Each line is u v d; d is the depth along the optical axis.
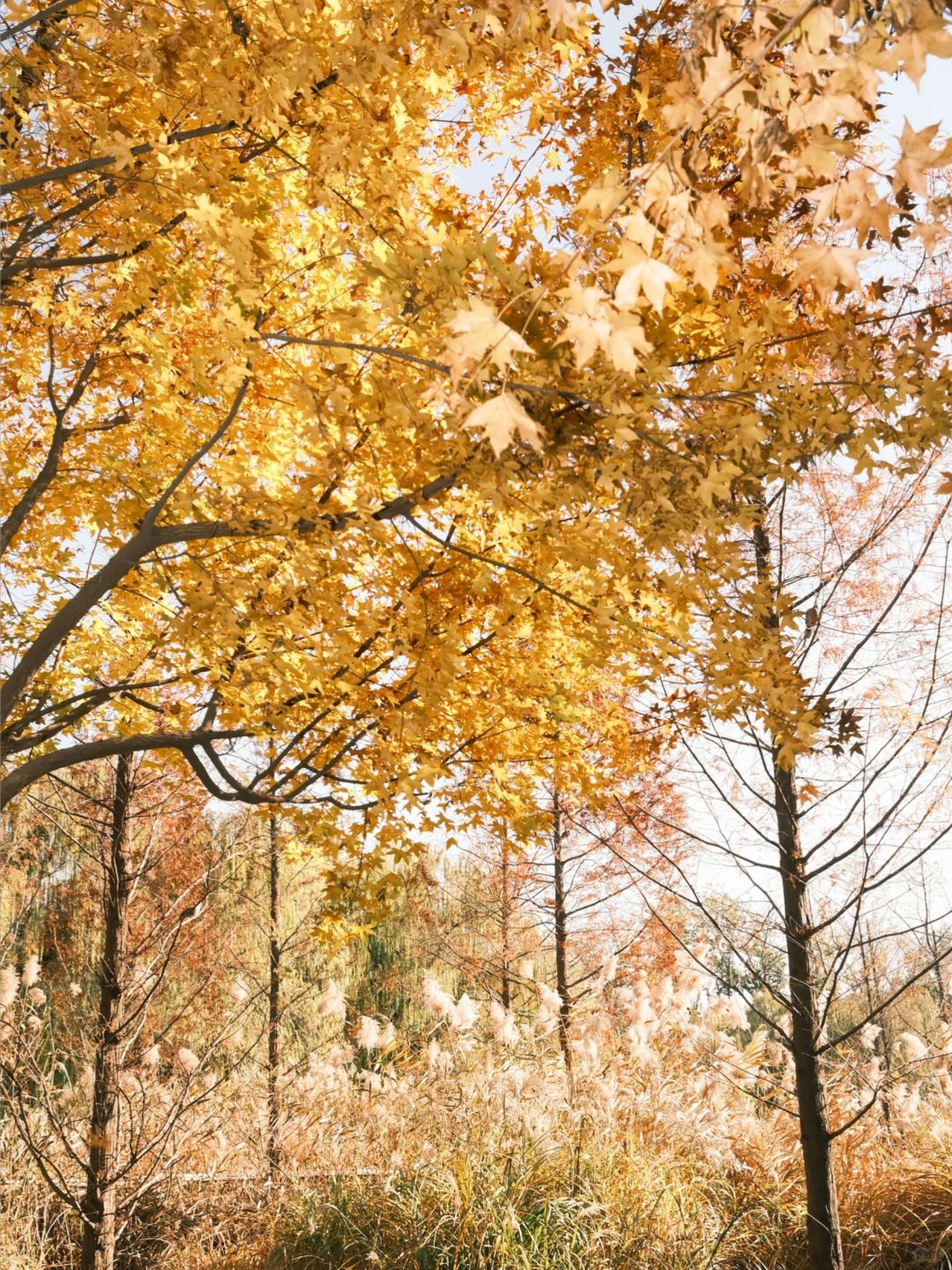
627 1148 7.02
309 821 3.97
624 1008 8.00
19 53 3.05
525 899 9.28
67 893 9.47
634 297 1.37
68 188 3.84
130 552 3.27
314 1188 7.78
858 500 5.05
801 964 5.11
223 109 2.77
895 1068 7.03
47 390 4.62
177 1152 7.27
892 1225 5.88
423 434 2.76
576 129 3.65
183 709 4.29
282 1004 11.16
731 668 3.18
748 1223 6.12
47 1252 6.73
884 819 4.69
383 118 3.07
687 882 5.24
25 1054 6.80
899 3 1.27
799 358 3.14
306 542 3.08
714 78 1.38
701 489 2.33
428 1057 8.09
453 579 3.80
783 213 3.33
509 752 4.29
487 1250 5.88
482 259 2.00
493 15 2.04
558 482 2.49
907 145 1.36
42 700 4.92
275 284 3.23
